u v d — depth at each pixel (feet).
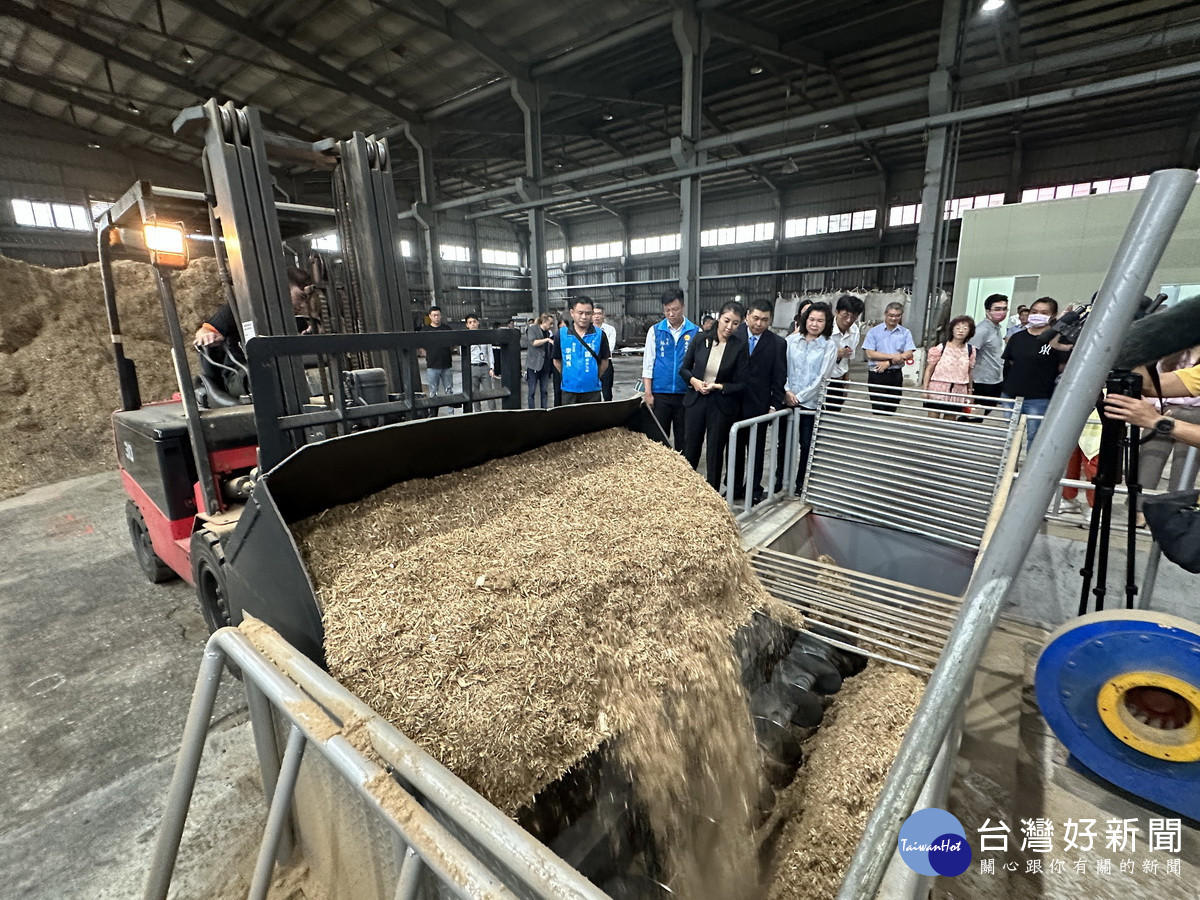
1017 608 8.70
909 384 27.09
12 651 8.48
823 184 61.41
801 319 13.58
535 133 39.73
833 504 10.25
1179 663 5.15
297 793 4.22
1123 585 8.90
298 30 33.88
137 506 9.89
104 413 19.86
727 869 4.39
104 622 9.29
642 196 68.64
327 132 48.78
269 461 5.18
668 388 14.34
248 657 3.31
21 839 5.32
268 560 4.28
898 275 57.98
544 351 21.08
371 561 4.30
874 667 6.49
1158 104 40.68
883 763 5.24
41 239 49.98
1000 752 6.08
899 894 2.39
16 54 36.99
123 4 31.12
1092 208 22.57
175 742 6.61
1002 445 8.43
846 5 31.73
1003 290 24.91
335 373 5.65
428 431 5.21
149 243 6.10
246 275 6.56
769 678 5.86
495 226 81.46
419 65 38.06
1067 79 37.06
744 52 36.94
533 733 3.53
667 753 4.19
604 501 5.89
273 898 4.44
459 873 2.22
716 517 6.15
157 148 54.39
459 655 3.76
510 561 4.66
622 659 4.36
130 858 5.11
